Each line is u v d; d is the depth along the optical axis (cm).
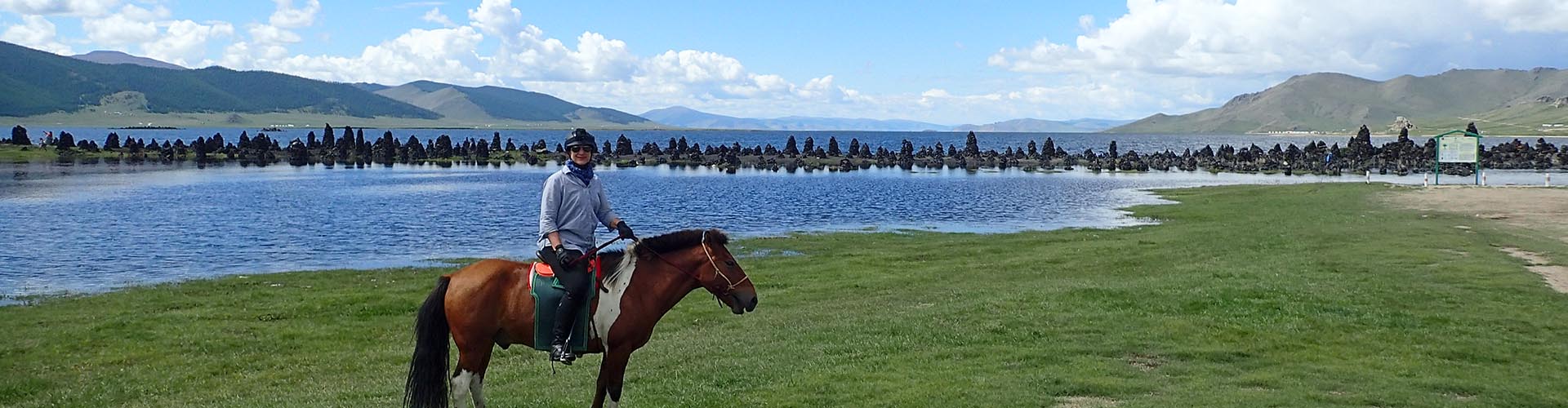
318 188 6756
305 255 3453
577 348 1042
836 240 3744
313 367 1666
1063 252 3173
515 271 1055
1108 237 3703
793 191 6856
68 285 2788
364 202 5662
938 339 1576
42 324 2067
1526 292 1931
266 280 2731
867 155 11831
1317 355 1440
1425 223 3659
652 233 4300
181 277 2936
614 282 1048
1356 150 10475
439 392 1038
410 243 3822
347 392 1380
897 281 2600
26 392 1546
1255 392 1215
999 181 8075
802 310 2123
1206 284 2022
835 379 1309
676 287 1080
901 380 1295
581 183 1048
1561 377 1305
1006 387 1246
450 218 4784
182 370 1662
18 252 3459
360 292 2447
